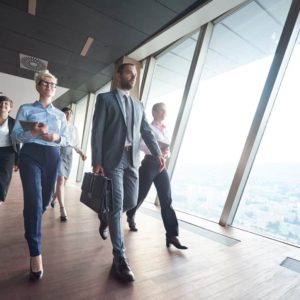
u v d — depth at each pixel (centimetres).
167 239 216
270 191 277
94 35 438
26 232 148
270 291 154
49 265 162
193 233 268
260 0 324
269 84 280
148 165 229
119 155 173
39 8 374
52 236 216
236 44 369
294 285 164
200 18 370
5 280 139
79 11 373
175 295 141
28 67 610
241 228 300
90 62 553
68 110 305
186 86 387
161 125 251
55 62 568
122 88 185
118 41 452
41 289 134
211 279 164
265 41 331
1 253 173
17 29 440
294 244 250
